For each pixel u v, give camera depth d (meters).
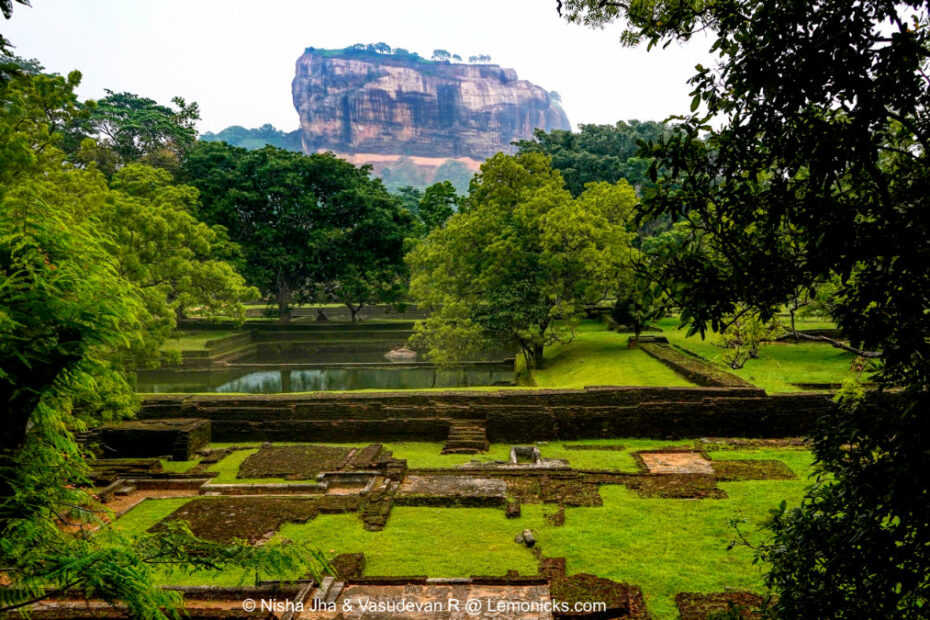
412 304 56.25
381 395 19.06
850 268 3.84
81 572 3.83
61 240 4.75
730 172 4.43
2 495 4.46
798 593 4.36
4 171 13.42
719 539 10.86
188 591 8.70
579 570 9.87
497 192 31.36
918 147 4.54
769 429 17.42
